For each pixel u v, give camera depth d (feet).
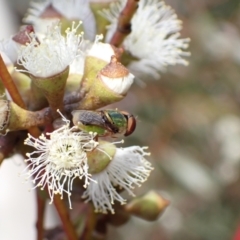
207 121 1.47
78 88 0.74
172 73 1.49
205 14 1.51
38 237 0.80
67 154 0.72
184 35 1.49
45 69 0.72
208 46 1.48
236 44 1.48
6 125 0.72
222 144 1.42
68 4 0.80
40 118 0.73
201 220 1.45
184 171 1.40
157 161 1.42
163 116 1.47
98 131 0.71
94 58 0.74
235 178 1.41
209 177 1.40
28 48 0.73
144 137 1.44
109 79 0.72
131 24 0.79
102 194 0.75
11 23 1.35
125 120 0.71
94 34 0.80
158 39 0.82
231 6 1.52
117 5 0.81
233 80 1.48
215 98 1.49
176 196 1.44
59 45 0.73
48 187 0.72
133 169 0.75
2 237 1.07
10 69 0.77
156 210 0.81
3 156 0.74
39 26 0.80
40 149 0.72
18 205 1.09
